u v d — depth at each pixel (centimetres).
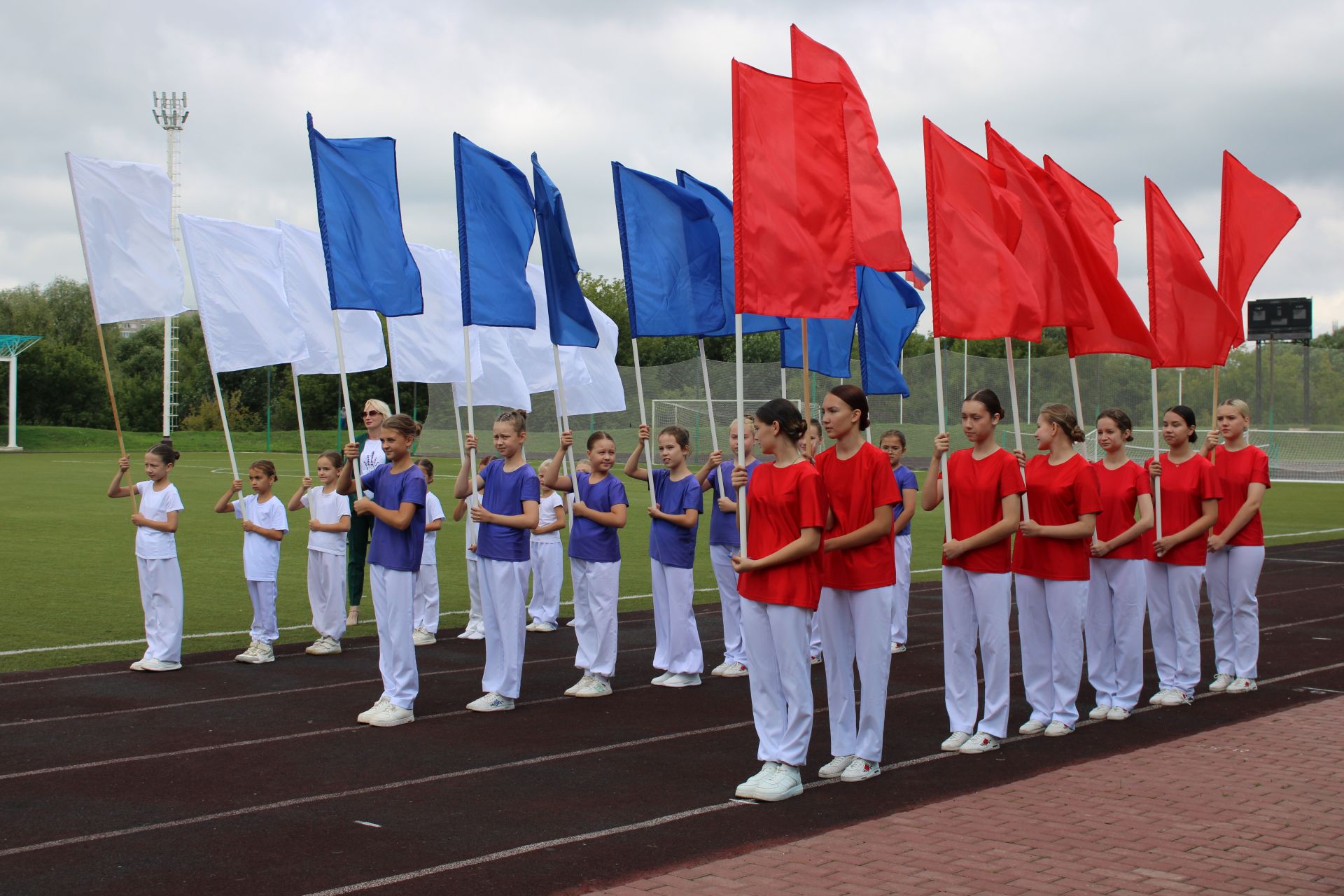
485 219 994
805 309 742
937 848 552
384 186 1027
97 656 1079
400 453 850
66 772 694
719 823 597
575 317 1016
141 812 616
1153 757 726
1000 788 656
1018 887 500
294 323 1158
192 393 7006
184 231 1099
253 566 1057
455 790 662
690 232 1023
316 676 1003
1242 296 1115
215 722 830
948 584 768
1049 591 804
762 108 738
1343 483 4053
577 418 4788
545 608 1288
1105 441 884
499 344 1367
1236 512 970
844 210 756
